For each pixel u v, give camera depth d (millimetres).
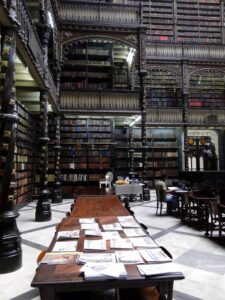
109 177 11836
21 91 9969
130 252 2268
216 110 17828
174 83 18344
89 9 13250
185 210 7898
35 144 13852
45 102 8906
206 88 18922
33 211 9992
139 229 3070
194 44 17953
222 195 6043
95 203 5289
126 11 13453
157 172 17547
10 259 4191
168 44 17734
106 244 2502
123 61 16984
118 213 4184
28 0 9203
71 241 2629
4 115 4250
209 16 20250
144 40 13414
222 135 19312
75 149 15438
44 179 8453
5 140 4293
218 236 6293
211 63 17953
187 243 5715
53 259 2137
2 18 4344
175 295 3398
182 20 20078
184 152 17375
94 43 15984
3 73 4387
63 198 14594
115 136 16641
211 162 18469
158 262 2051
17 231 4426
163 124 17109
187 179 12336
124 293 2148
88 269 1897
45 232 6750
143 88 13461
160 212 8945
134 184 11688
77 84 16703
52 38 11766
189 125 17375
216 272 4148
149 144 17594
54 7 11008
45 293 1765
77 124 15531
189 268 4309
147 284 1847
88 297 2131
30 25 6480
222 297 3359
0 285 3756
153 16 19562
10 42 4469
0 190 4273
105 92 13422
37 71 7551
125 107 13453
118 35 13312
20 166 11078
